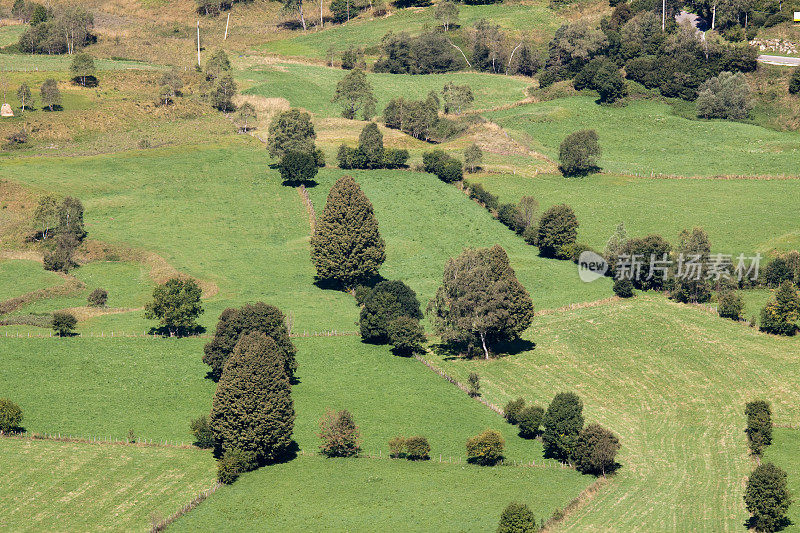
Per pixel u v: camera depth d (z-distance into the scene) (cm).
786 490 8725
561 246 15975
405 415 11069
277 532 8669
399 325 12525
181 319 12738
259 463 10081
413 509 9012
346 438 10156
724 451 10356
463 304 12400
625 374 12225
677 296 14275
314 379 11962
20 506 9075
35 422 10638
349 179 14875
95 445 10219
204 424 10231
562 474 9769
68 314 12862
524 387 11900
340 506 9119
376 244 14900
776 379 11962
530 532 8306
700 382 11975
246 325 11762
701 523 8781
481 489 9406
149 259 15700
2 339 12581
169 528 8769
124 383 11644
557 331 13400
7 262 15425
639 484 9600
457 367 12438
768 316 13162
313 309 14050
